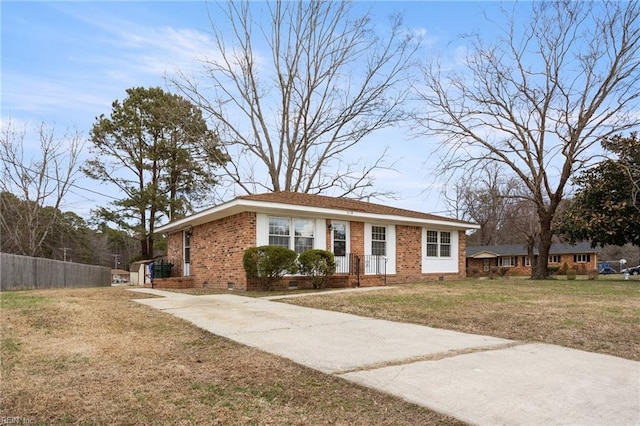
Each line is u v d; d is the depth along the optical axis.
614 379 4.39
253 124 28.89
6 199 28.83
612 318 7.70
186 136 29.55
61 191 29.83
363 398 3.89
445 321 7.87
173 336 6.63
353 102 28.47
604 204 20.36
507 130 21.66
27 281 18.41
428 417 3.44
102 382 4.39
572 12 19.64
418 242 19.62
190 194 32.34
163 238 32.09
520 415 3.44
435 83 30.06
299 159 29.27
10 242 28.84
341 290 14.01
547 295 11.70
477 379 4.36
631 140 20.00
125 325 7.54
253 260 13.80
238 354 5.49
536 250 41.91
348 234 17.20
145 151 30.69
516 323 7.50
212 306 10.02
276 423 3.40
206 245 17.45
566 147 20.80
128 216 30.62
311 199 17.28
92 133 30.06
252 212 14.70
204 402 3.84
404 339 6.36
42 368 4.88
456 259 21.31
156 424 3.39
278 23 27.55
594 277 28.17
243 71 28.02
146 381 4.43
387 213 17.92
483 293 12.34
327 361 5.10
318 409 3.67
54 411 3.66
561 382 4.27
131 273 26.78
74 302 10.38
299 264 14.73
